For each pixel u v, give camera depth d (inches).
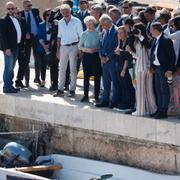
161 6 1100.5
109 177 754.2
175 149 733.9
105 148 782.5
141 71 751.1
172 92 753.6
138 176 753.0
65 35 832.9
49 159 803.4
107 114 773.3
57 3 1191.6
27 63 886.4
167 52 731.4
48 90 882.1
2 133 829.2
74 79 840.9
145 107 755.4
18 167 796.0
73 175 792.3
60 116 812.6
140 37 749.3
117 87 783.1
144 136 749.9
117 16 802.2
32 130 837.8
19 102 845.2
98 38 805.2
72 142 807.1
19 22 860.0
